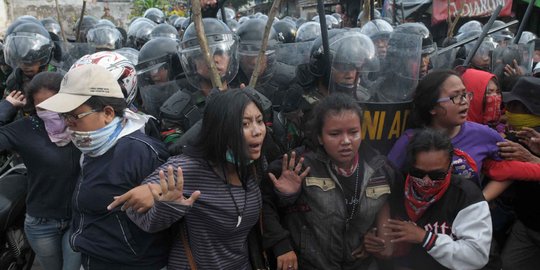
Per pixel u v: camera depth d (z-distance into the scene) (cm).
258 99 196
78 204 203
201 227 192
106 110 199
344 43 254
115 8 1353
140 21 576
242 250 204
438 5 1073
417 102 244
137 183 198
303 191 207
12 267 315
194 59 261
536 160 244
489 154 243
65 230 255
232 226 193
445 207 212
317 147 211
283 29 522
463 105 233
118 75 246
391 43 258
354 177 210
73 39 641
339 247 209
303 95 276
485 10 1047
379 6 877
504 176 242
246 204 196
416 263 224
